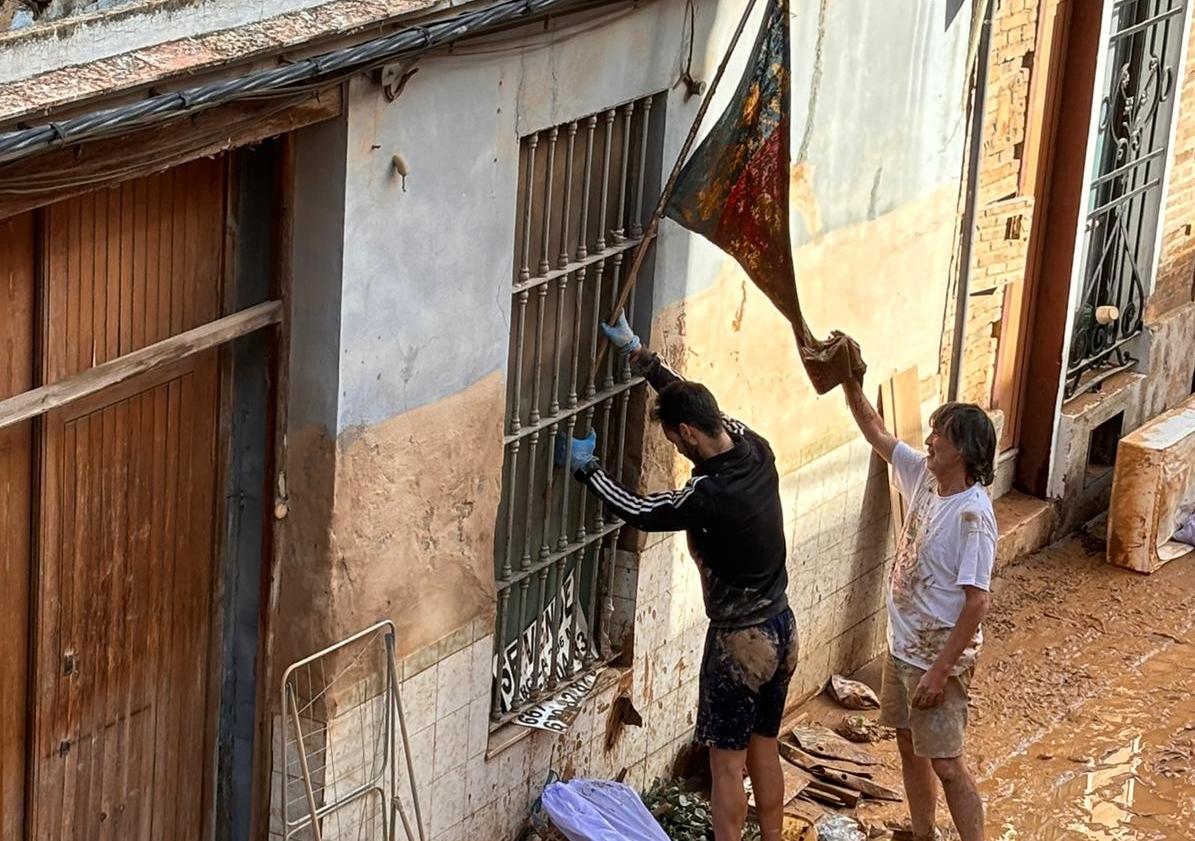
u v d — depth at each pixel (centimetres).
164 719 618
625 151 717
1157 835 841
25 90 457
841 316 874
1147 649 1012
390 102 585
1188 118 1184
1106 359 1180
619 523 770
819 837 799
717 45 741
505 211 652
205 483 611
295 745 635
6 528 535
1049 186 1070
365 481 620
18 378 521
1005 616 1034
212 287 588
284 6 539
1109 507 1098
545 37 642
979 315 1027
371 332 605
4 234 504
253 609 636
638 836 732
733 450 697
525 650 743
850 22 817
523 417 708
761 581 711
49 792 571
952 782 750
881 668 969
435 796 690
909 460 757
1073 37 1043
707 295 774
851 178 852
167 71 486
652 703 812
